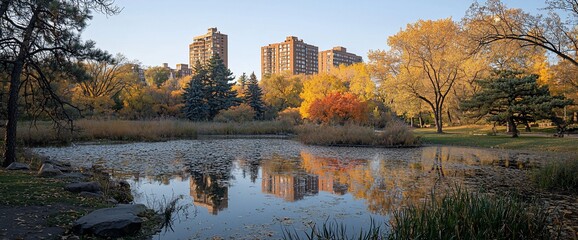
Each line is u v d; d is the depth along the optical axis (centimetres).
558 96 2836
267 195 1020
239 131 4109
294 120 4816
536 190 1062
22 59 1266
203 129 4044
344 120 3928
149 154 2069
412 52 3828
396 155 2066
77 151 2191
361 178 1295
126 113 5375
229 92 6225
